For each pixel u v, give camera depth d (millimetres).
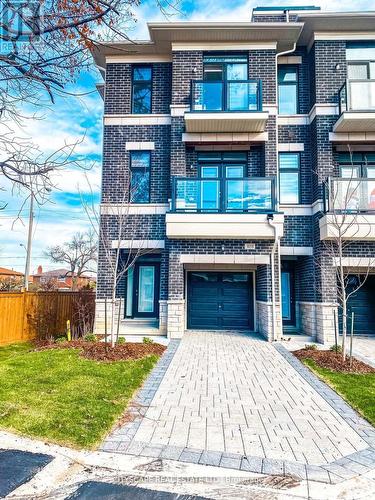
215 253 11258
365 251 10812
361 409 5332
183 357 8469
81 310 11922
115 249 12016
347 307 12234
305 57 12594
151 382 6492
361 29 11734
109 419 4727
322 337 10516
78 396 5418
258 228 10812
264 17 13281
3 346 10781
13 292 11664
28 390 5617
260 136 11898
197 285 12930
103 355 7859
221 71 12273
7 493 3184
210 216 10852
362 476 3596
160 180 12328
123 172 12383
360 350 9586
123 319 12344
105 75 12828
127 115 12570
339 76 11695
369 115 10711
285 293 12727
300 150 12211
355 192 10375
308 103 12430
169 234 10914
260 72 11992
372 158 12000
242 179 11070
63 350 8430
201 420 4863
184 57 12125
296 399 5762
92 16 3201
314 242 11531
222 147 12320
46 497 3150
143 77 13023
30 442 4070
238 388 6258
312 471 3666
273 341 10586
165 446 4113
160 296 11758
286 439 4375
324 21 11484
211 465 3727
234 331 12383
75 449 3982
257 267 12492
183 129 11984
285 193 12203
